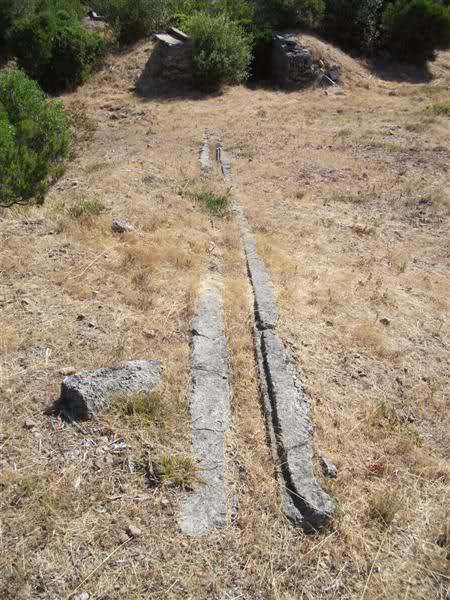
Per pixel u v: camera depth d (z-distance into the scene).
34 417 2.90
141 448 2.76
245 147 9.61
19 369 3.23
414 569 2.36
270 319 4.00
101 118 12.21
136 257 4.64
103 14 18.47
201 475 2.65
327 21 17.95
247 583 2.23
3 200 4.71
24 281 4.15
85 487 2.54
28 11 16.44
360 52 17.97
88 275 4.32
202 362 3.44
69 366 3.28
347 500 2.64
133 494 2.53
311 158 9.03
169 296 4.18
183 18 16.94
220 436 2.90
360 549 2.42
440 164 8.77
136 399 2.99
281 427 2.98
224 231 5.70
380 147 9.73
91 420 2.88
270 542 2.40
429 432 3.19
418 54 17.86
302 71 15.05
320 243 5.71
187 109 12.67
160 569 2.23
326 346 3.83
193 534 2.39
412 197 7.36
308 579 2.28
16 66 14.24
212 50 14.33
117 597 2.12
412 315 4.41
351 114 12.23
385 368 3.69
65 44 14.48
